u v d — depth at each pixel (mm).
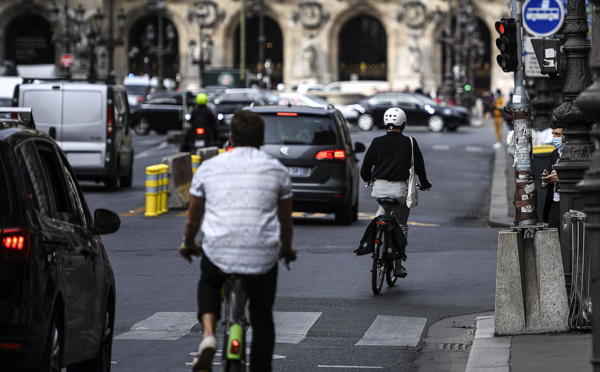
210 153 68375
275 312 30312
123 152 70438
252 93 121688
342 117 55031
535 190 27906
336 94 164750
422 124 139000
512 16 29922
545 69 34969
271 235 16812
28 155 17766
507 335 25688
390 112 34594
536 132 63031
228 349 16250
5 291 16344
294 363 23703
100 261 20391
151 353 24844
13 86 82438
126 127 72062
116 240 45938
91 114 67875
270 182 16891
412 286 35125
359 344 26062
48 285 16875
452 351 25359
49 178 18703
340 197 51250
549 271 25734
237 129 17156
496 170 83625
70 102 67938
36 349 16547
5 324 16281
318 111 51938
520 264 25766
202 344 16359
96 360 20547
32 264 16578
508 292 25734
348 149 52969
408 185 34438
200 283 17172
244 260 16656
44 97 67875
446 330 28109
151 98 135125
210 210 16906
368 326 28469
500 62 29594
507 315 25703
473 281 35938
